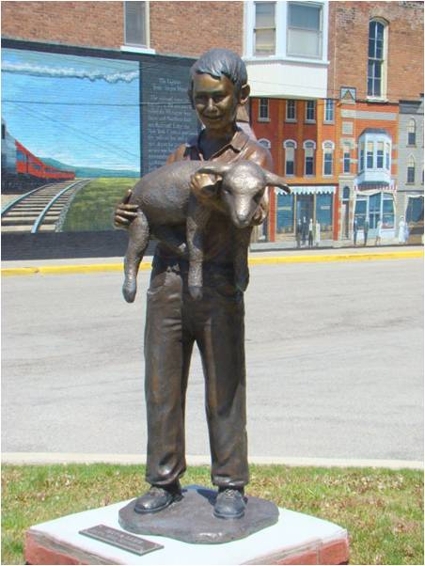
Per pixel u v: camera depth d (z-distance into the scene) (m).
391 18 33.50
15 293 18.53
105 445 8.11
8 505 6.53
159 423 4.76
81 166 27.33
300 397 9.95
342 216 33.22
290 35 30.19
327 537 4.64
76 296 17.98
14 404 9.49
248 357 12.17
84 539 4.59
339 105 32.50
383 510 6.50
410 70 34.41
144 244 4.61
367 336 13.90
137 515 4.71
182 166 4.48
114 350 12.42
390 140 34.25
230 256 4.61
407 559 5.72
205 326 4.63
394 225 34.81
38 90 26.31
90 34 27.08
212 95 4.47
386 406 9.59
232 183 4.08
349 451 7.99
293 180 31.80
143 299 17.55
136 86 28.12
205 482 6.87
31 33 25.98
